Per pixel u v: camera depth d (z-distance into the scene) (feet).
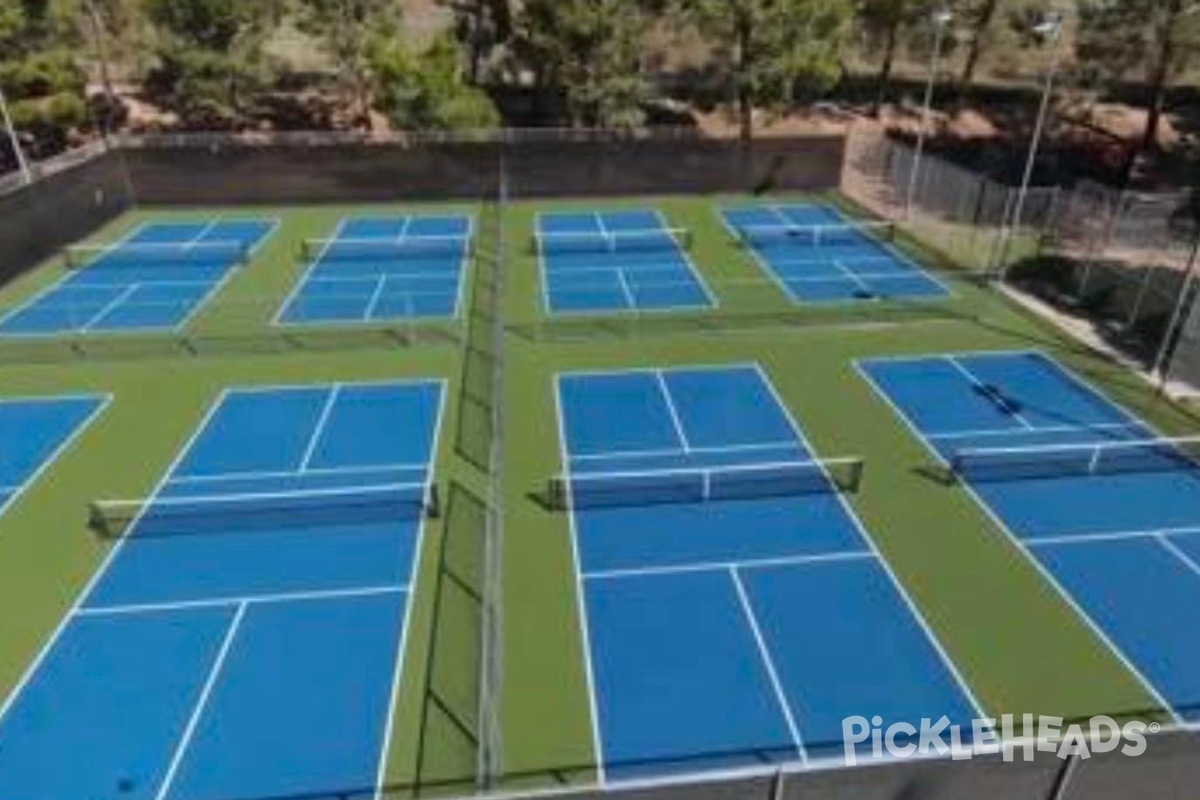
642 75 151.02
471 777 43.01
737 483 63.41
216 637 50.96
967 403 74.18
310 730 45.57
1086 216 109.91
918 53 170.19
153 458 67.31
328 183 122.93
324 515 60.54
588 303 93.61
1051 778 32.12
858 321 88.94
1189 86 172.86
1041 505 61.36
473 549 57.47
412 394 75.97
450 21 182.09
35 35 139.33
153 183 120.88
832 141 127.13
